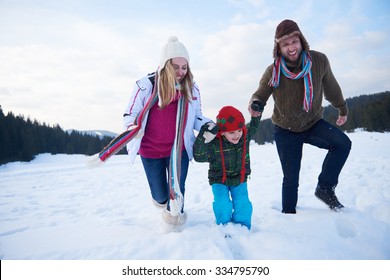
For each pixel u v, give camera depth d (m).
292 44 2.62
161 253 2.04
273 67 2.78
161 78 2.35
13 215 4.19
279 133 2.97
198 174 7.47
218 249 2.04
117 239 2.34
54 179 9.15
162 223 2.63
